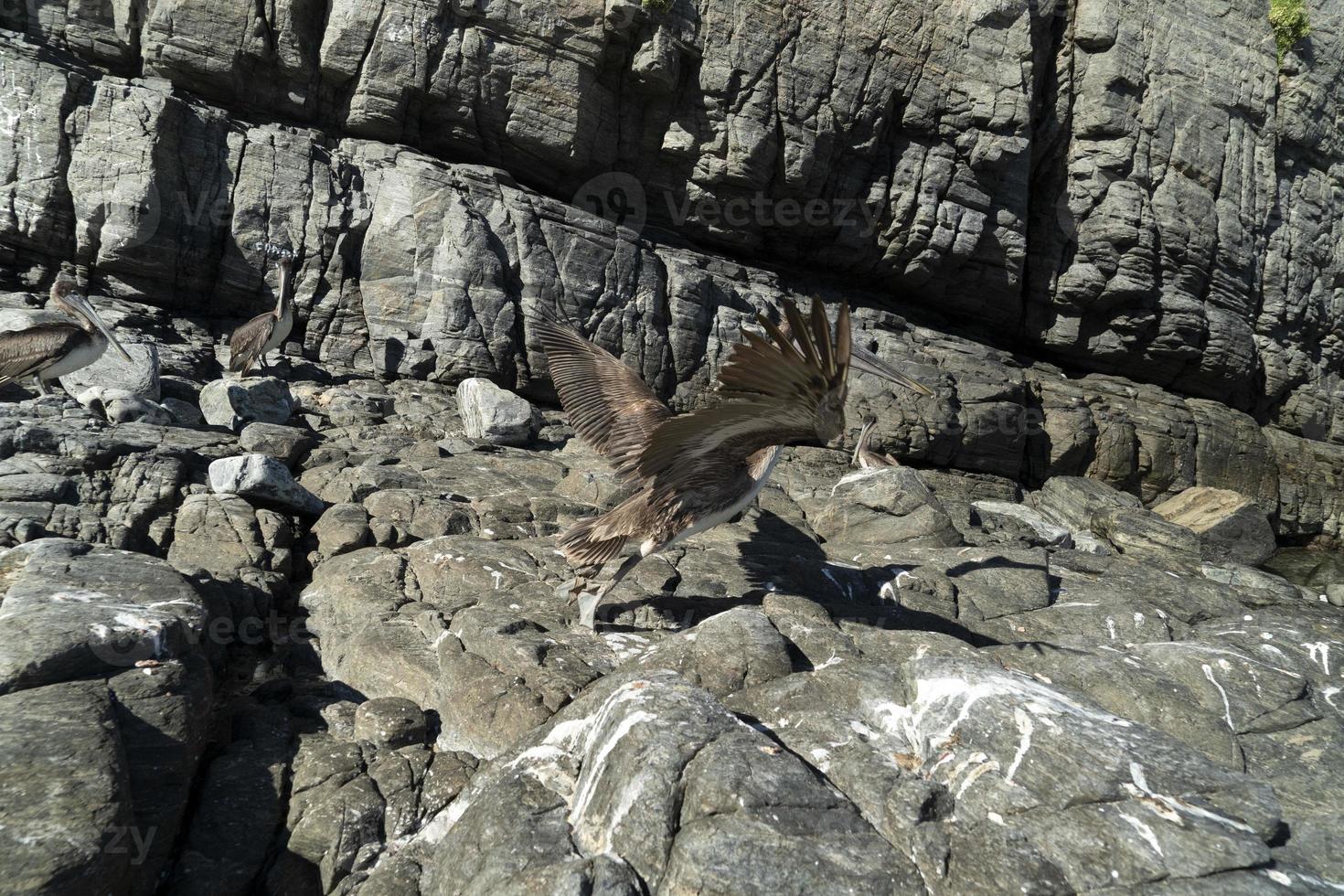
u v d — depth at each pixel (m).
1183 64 8.70
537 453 5.63
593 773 2.34
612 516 2.74
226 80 6.33
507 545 3.78
